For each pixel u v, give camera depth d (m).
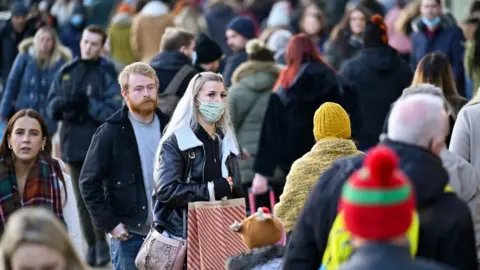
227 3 41.66
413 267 9.74
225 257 15.91
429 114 11.68
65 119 23.61
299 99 21.11
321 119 15.50
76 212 16.78
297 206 15.36
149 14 30.70
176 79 20.78
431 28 28.98
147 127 17.64
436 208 11.69
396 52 24.27
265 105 23.17
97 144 17.45
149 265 16.22
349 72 24.27
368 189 9.68
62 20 42.34
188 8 36.41
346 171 11.83
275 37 31.31
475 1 32.00
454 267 11.68
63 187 16.58
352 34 31.75
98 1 42.19
